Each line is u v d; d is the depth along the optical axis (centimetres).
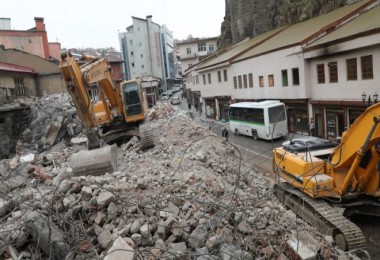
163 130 1936
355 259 734
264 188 1145
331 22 2528
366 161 898
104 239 588
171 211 682
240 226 657
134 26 7912
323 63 2308
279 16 4500
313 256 592
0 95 2345
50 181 1020
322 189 924
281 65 2733
